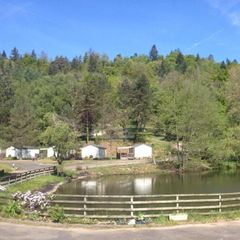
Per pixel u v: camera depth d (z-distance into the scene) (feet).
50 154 381.81
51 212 83.66
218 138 339.57
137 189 211.41
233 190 203.31
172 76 602.85
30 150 378.53
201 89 343.87
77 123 420.77
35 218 83.61
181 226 77.87
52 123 396.57
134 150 375.66
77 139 382.01
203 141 323.78
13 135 376.07
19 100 393.09
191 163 319.68
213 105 342.64
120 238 69.31
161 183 239.50
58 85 532.73
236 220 82.99
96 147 372.38
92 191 202.59
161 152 376.48
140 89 440.45
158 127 400.67
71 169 285.84
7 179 191.83
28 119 383.45
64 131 308.60
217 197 165.07
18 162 330.95
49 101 481.05
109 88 522.06
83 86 442.09
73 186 222.89
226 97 393.09
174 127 330.34
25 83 554.87
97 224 80.07
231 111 362.12
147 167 315.99
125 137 440.45
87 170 289.33
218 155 323.78
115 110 436.76
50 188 204.95
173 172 308.60
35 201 88.74
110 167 304.50
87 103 419.54
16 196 92.38
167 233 72.54
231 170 319.27
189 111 325.62
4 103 219.20
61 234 71.87
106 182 245.04
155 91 495.00
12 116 375.66
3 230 74.23
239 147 329.72
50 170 246.88
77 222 81.66
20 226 77.25
